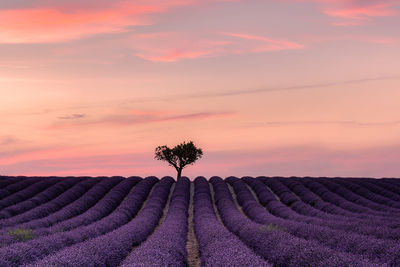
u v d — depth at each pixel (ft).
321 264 30.63
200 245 47.83
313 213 75.20
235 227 59.62
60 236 46.83
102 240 43.37
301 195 105.50
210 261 34.68
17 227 59.72
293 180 132.36
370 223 57.06
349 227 51.70
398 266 32.83
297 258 34.27
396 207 88.89
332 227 54.65
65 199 95.61
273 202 92.38
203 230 52.49
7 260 33.73
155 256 34.35
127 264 31.48
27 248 38.19
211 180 148.87
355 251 38.06
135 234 53.47
